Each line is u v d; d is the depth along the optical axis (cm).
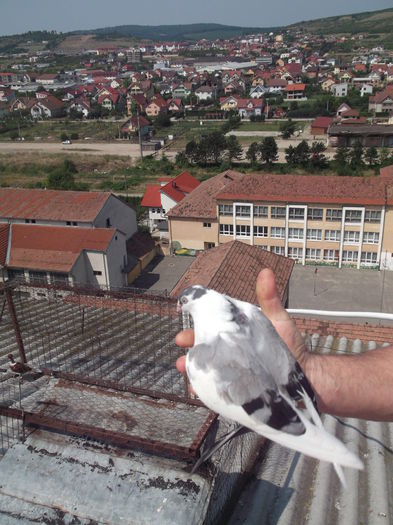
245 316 374
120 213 4269
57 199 4112
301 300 3641
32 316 1103
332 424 758
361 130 8056
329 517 570
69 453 607
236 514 574
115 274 3709
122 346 954
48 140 9825
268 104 11794
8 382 798
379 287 3791
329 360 399
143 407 691
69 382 767
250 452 665
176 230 4400
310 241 4134
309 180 4162
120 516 528
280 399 331
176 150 8694
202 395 351
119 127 10219
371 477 639
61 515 540
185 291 409
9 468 596
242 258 2266
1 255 3516
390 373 395
